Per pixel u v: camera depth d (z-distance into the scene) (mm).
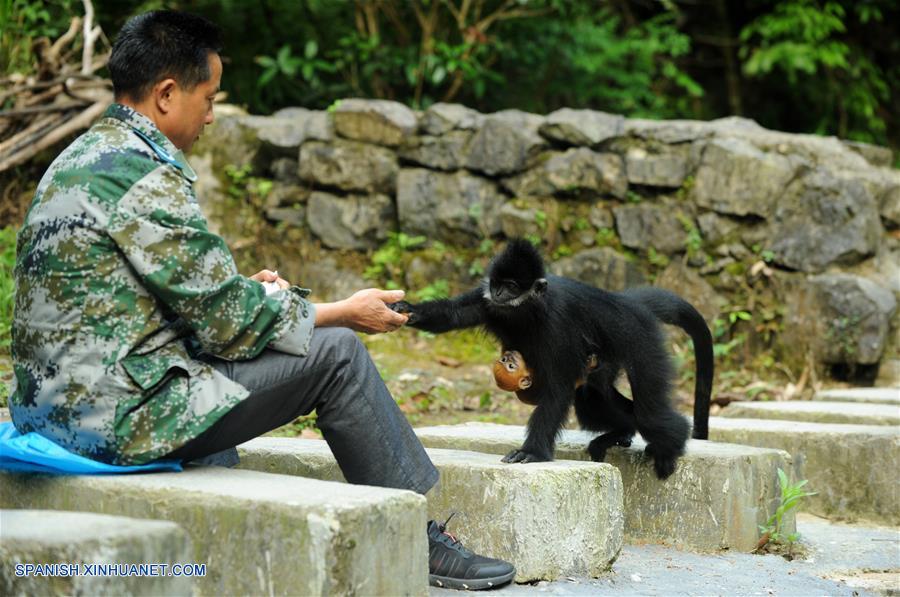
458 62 11281
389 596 3443
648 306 5887
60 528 3033
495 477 4434
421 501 3578
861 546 5660
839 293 8820
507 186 9734
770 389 8633
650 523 5398
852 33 16000
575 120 9586
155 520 3350
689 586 4492
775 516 5371
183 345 3730
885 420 7043
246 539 3373
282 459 4746
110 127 3750
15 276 3770
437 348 9383
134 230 3543
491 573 4133
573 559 4441
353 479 3896
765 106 16328
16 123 9352
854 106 15500
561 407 5047
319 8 12172
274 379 3742
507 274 5113
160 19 3807
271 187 10164
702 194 9289
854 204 9070
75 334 3561
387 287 9734
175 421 3592
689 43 15812
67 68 9719
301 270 9977
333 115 10062
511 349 5418
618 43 13219
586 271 9383
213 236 3639
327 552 3232
